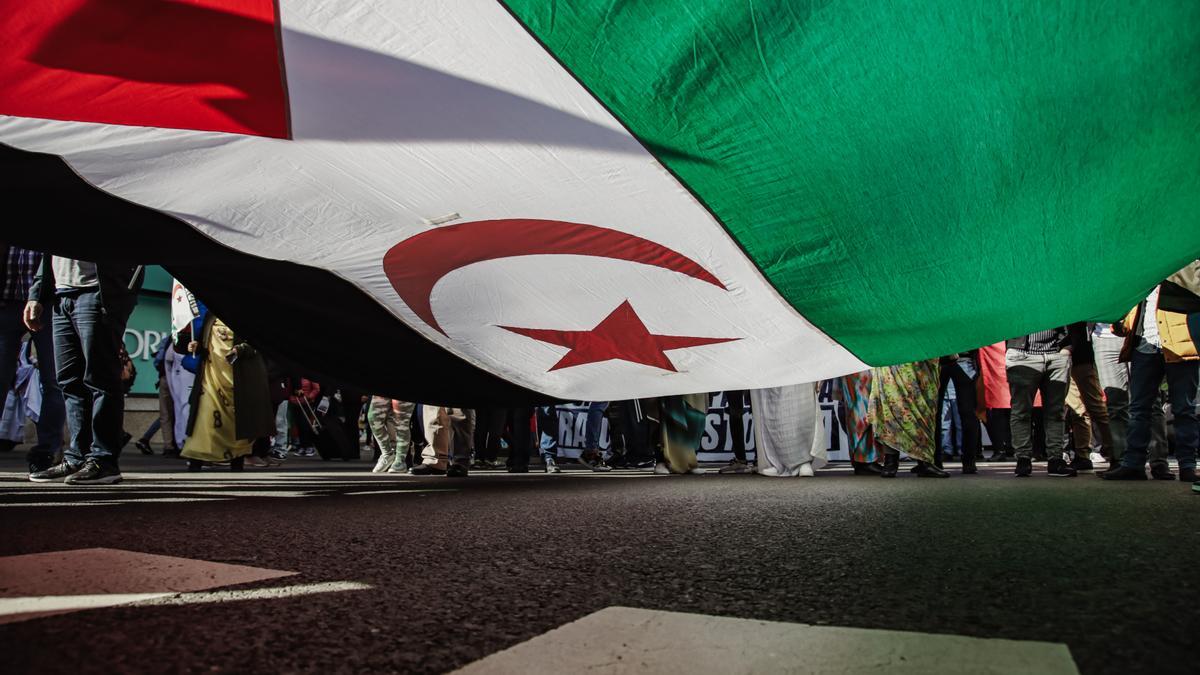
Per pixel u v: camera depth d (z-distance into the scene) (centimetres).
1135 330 543
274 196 319
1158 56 209
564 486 492
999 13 203
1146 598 144
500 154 283
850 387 657
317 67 246
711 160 266
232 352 639
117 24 224
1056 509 322
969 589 153
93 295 442
